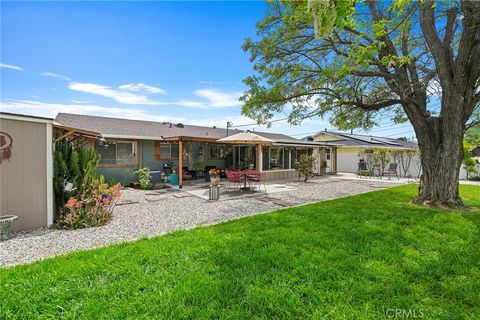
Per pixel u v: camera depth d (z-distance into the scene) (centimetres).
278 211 634
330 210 629
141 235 472
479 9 495
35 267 315
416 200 718
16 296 249
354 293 250
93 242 433
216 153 1639
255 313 224
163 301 239
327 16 223
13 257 368
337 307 229
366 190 1088
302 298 244
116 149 1207
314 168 1805
